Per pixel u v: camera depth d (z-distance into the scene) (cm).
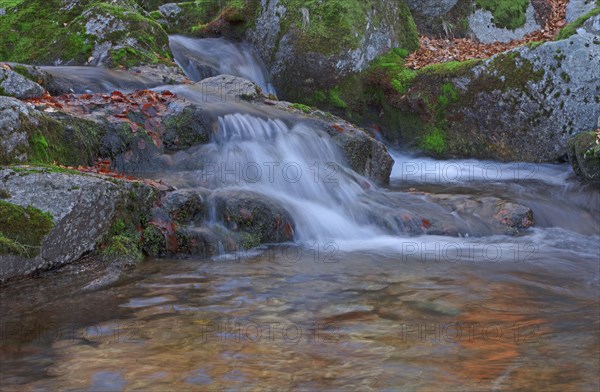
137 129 720
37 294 450
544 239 671
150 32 1039
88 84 862
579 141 919
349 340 368
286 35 1164
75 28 1016
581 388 303
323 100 1146
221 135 783
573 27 1047
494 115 1043
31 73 800
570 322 402
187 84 929
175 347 356
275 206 643
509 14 1359
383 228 681
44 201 502
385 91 1131
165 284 483
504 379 313
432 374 320
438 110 1087
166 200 604
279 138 809
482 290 477
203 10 1362
